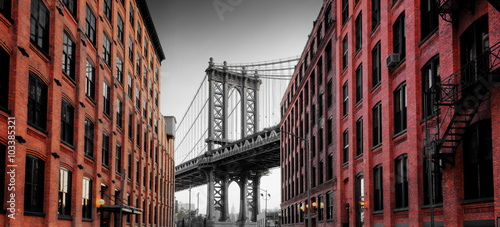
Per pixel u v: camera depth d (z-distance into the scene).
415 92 20.08
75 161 23.84
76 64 24.31
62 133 22.44
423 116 19.83
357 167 29.25
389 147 23.20
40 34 19.56
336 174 33.84
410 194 20.31
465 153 16.23
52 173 20.16
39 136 19.27
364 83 27.36
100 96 28.47
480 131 15.43
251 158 99.25
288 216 58.62
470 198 15.88
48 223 19.67
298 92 51.25
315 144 42.38
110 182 30.94
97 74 28.23
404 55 22.31
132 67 39.88
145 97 46.88
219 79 109.38
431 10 19.42
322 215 39.50
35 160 19.12
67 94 22.92
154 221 52.38
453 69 16.42
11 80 16.41
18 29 16.64
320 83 41.62
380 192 25.08
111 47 32.22
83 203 25.91
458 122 15.23
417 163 19.72
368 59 26.97
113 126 31.61
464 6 15.76
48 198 19.78
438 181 18.66
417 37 20.31
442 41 17.41
